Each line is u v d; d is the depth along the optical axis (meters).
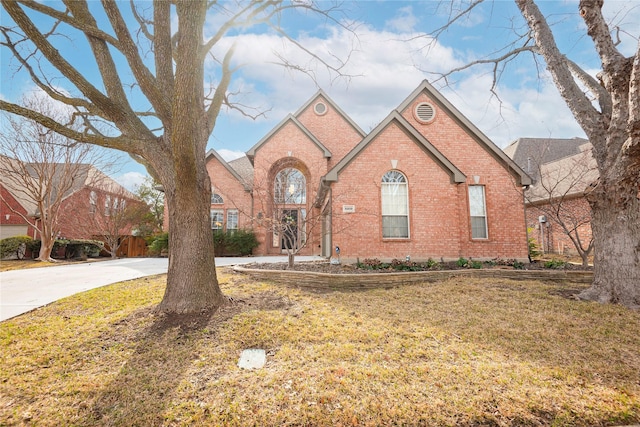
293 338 4.29
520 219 11.32
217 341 4.19
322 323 4.87
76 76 5.09
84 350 3.98
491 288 7.19
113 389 3.16
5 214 21.38
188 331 4.45
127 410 2.86
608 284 6.09
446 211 10.46
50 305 5.93
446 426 2.63
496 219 11.30
